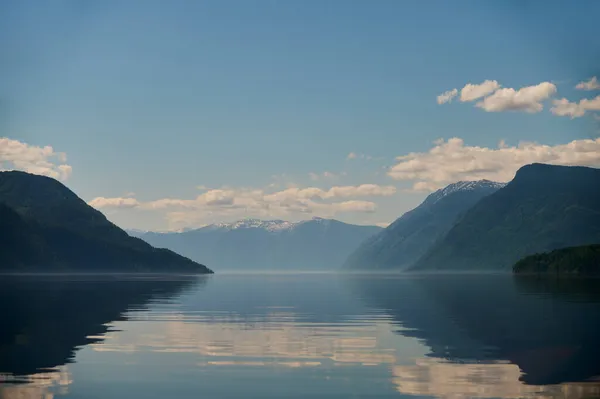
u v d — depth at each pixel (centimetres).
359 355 4291
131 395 3127
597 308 8438
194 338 5234
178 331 5784
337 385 3331
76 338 5234
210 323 6544
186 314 7806
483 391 3181
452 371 3694
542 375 3562
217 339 5162
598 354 4284
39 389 3250
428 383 3369
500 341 4988
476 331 5706
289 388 3266
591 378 3469
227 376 3566
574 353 4334
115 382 3412
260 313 7988
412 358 4153
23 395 3123
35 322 6612
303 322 6681
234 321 6812
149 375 3594
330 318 7181
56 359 4134
